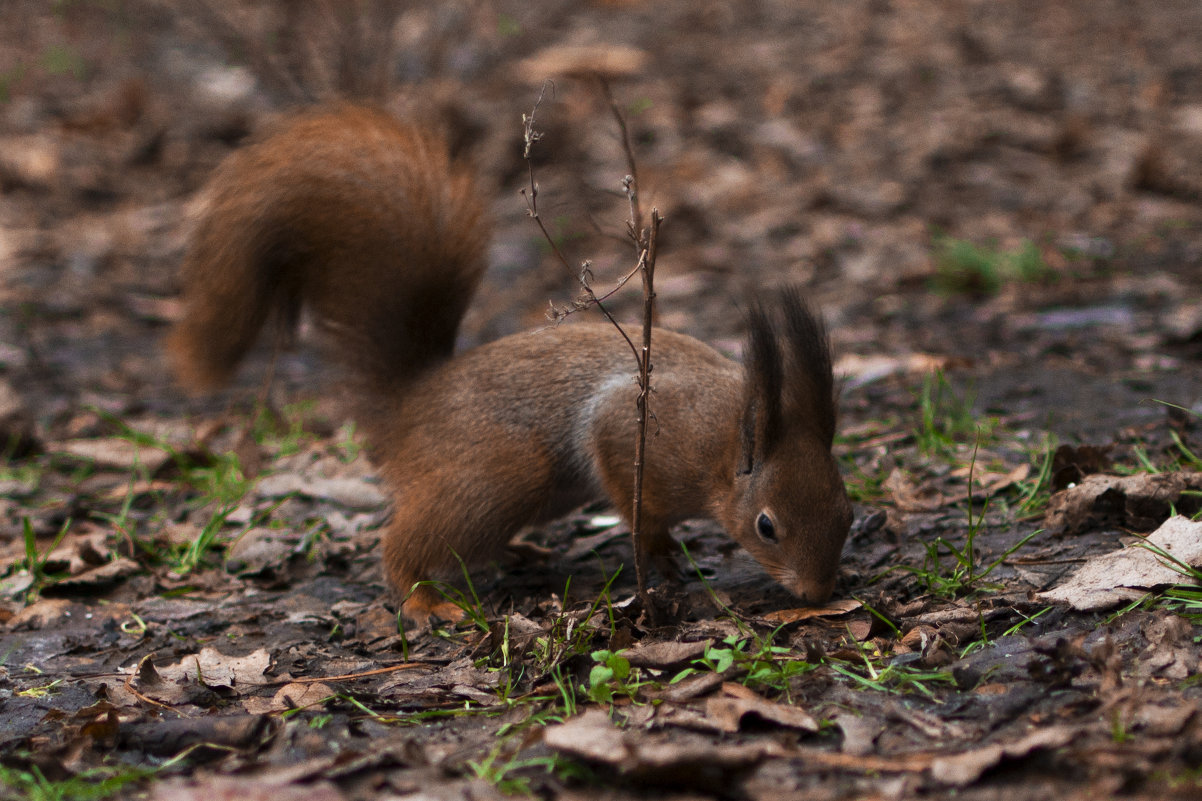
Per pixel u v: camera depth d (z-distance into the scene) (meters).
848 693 6.44
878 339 15.05
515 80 25.66
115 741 6.48
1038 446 10.57
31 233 21.03
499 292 18.09
